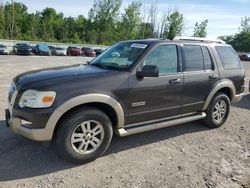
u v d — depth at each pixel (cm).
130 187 347
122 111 422
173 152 454
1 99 734
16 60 2306
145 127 455
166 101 476
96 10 7412
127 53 468
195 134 544
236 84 604
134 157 430
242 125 614
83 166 396
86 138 397
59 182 351
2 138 471
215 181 368
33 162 398
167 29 7212
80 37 7531
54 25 7281
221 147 483
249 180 374
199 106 538
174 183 360
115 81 411
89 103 400
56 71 428
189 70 510
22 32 6788
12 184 343
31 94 366
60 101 366
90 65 491
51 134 370
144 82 440
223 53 586
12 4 5784
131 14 7225
